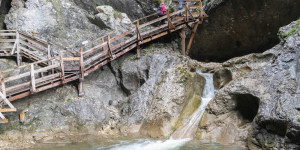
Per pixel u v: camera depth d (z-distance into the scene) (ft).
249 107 28.43
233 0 37.86
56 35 45.55
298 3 34.17
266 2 35.76
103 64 35.83
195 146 25.76
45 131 31.96
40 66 37.14
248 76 28.71
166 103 31.35
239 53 45.70
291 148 20.42
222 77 35.14
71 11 48.52
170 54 39.14
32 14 43.98
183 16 42.52
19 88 30.04
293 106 21.30
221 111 28.76
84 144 28.71
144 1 50.37
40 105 33.42
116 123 33.60
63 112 33.30
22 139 30.50
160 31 39.99
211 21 42.55
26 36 36.68
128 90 37.55
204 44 46.73
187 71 34.09
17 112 32.09
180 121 30.27
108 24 48.21
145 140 29.04
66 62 39.73
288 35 28.22
